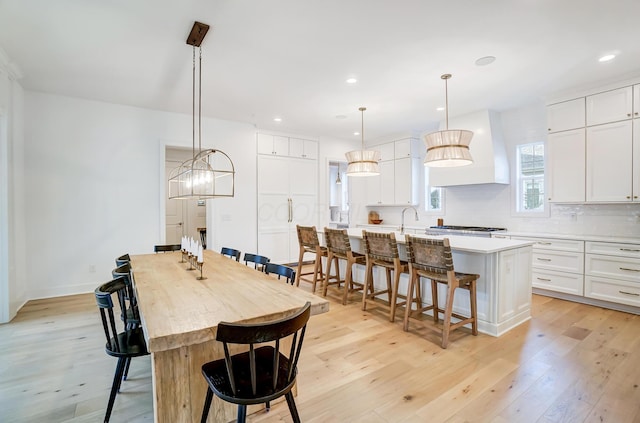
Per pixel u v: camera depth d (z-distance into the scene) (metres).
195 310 1.56
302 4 2.24
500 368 2.29
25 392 2.04
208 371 1.49
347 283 3.76
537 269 4.08
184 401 1.60
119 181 4.41
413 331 2.98
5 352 2.58
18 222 3.59
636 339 2.76
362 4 2.24
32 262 3.90
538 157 4.55
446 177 5.16
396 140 6.33
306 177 6.35
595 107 3.69
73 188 4.13
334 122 5.42
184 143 4.89
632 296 3.31
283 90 3.88
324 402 1.93
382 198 6.67
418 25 2.50
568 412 1.81
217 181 5.20
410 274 2.97
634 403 1.89
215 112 4.82
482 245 2.96
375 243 3.37
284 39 2.71
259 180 5.72
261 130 5.75
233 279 2.23
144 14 2.35
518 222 4.73
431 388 2.06
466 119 4.91
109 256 4.36
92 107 4.24
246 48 2.86
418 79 3.56
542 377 2.17
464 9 2.29
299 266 4.52
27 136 3.85
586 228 4.09
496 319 2.85
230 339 1.24
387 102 4.34
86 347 2.67
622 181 3.49
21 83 3.64
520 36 2.67
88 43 2.76
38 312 3.47
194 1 2.20
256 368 1.53
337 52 2.94
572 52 2.94
